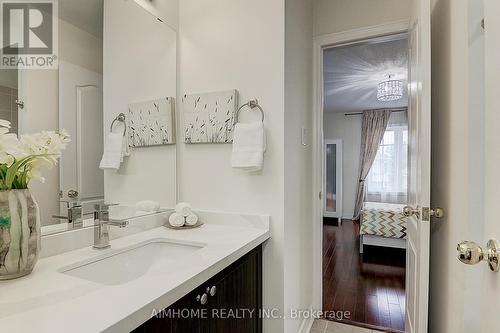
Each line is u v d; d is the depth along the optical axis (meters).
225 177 1.61
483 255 0.63
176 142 1.74
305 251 1.99
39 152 0.88
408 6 1.94
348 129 6.62
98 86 1.32
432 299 1.56
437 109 1.50
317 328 2.05
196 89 1.70
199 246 1.27
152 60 1.59
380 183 6.34
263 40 1.53
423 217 1.26
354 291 2.62
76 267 1.01
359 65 3.52
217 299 1.08
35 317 0.63
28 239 0.87
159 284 0.82
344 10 2.11
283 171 1.49
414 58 1.57
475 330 0.89
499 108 0.59
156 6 1.61
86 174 1.25
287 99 1.53
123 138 1.43
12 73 1.00
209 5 1.67
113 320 0.62
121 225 1.17
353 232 5.18
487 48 0.65
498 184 0.59
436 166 1.51
